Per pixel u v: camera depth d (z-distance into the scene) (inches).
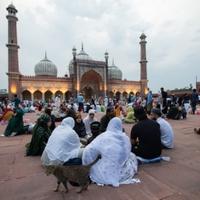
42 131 200.8
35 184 133.3
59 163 149.0
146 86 1929.1
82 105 741.9
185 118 485.4
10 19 1445.6
